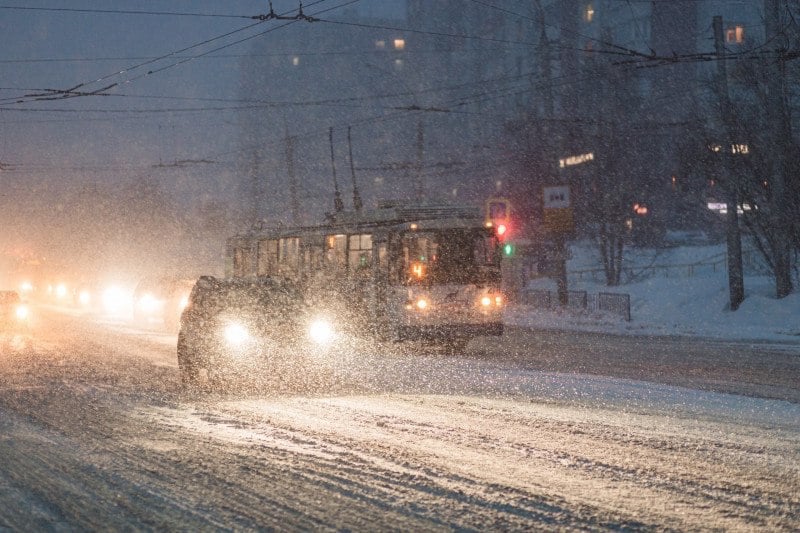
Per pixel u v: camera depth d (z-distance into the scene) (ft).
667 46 535.19
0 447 77.41
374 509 54.03
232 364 119.96
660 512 52.80
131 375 136.77
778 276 244.01
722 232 472.85
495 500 55.98
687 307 271.08
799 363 145.38
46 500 57.72
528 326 267.18
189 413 96.22
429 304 173.58
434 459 69.36
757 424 85.87
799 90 235.20
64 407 102.37
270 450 74.13
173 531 49.55
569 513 52.65
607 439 77.71
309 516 52.49
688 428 83.46
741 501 55.57
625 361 152.76
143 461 70.18
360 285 184.75
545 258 336.49
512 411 94.84
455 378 126.52
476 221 177.27
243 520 51.78
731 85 248.32
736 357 157.07
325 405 100.83
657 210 456.45
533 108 469.98
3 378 133.69
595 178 372.38
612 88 435.53
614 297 286.66
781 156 226.17
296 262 214.48
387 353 172.55
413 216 180.75
